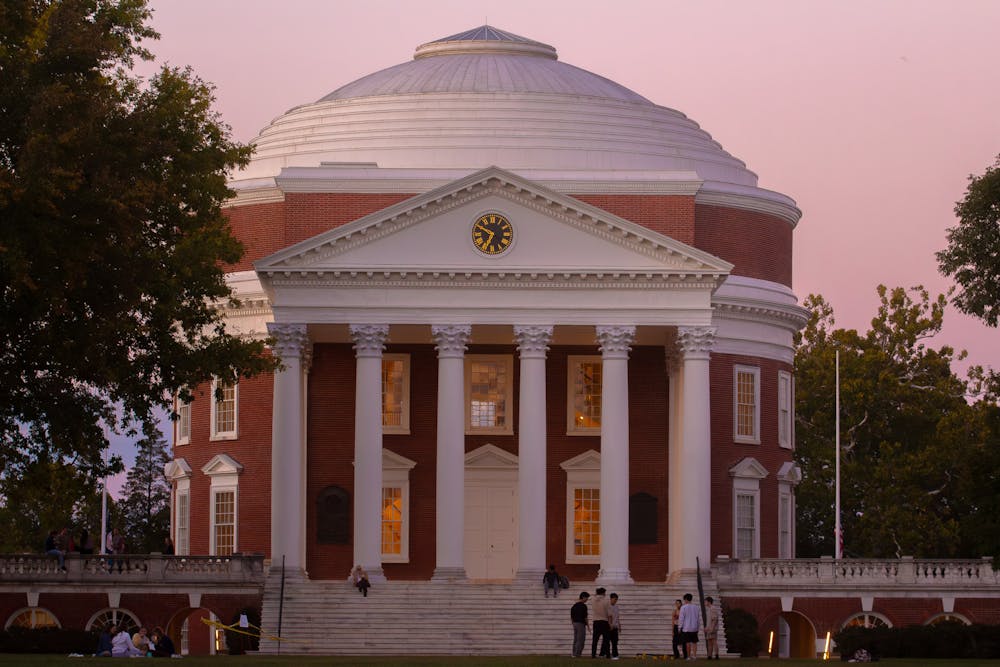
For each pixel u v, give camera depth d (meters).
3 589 76.56
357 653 72.25
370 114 96.75
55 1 60.91
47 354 60.75
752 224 94.19
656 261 80.25
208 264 68.69
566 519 87.00
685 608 65.31
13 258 54.22
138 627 76.94
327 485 86.06
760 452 92.31
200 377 67.00
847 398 126.00
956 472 120.62
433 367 87.19
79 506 133.12
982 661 66.75
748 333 92.56
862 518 122.94
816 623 78.88
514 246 80.12
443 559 78.19
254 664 57.41
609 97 98.19
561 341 85.69
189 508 93.19
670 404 85.56
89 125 57.09
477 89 97.56
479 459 87.12
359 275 79.81
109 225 57.44
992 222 75.81
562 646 73.06
